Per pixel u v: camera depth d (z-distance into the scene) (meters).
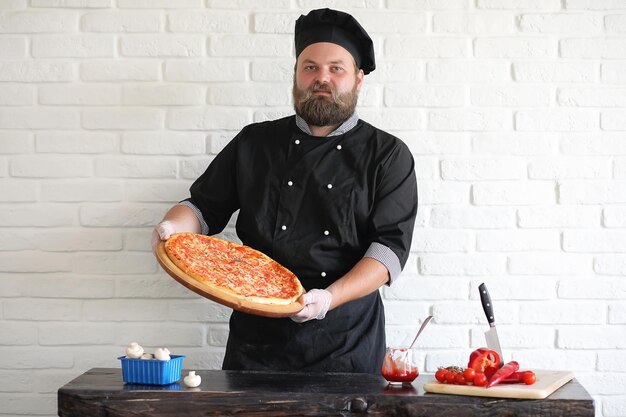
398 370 2.12
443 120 2.86
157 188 2.88
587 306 2.87
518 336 2.86
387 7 2.85
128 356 2.10
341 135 2.56
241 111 2.87
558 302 2.87
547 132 2.86
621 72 2.86
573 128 2.86
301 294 2.18
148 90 2.88
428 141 2.86
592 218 2.86
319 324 2.43
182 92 2.87
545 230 2.87
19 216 2.88
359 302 2.48
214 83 2.87
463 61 2.86
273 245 2.49
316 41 2.52
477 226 2.86
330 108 2.48
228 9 2.86
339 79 2.50
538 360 2.87
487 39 2.85
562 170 2.86
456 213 2.86
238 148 2.62
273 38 2.86
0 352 2.88
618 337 2.87
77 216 2.88
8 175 2.88
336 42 2.52
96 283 2.88
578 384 2.14
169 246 2.23
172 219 2.53
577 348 2.87
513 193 2.86
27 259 2.88
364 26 2.85
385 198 2.47
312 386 2.08
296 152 2.55
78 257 2.88
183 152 2.88
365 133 2.57
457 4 2.85
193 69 2.87
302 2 2.86
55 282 2.88
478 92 2.86
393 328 2.87
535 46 2.85
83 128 2.88
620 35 2.85
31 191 2.88
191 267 2.12
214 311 2.88
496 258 2.87
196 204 2.63
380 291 2.88
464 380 2.03
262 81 2.87
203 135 2.88
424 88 2.86
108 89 2.88
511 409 1.94
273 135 2.62
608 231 2.86
